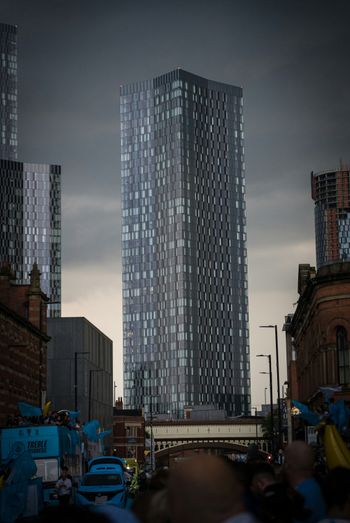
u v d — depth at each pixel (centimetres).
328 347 8769
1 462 5416
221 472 723
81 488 5147
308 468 1283
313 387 9969
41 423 6431
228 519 715
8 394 8675
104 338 15138
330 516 1125
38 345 10288
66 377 13112
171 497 730
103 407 14712
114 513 1112
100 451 10969
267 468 1455
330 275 8712
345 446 1852
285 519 1105
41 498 4522
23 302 10362
